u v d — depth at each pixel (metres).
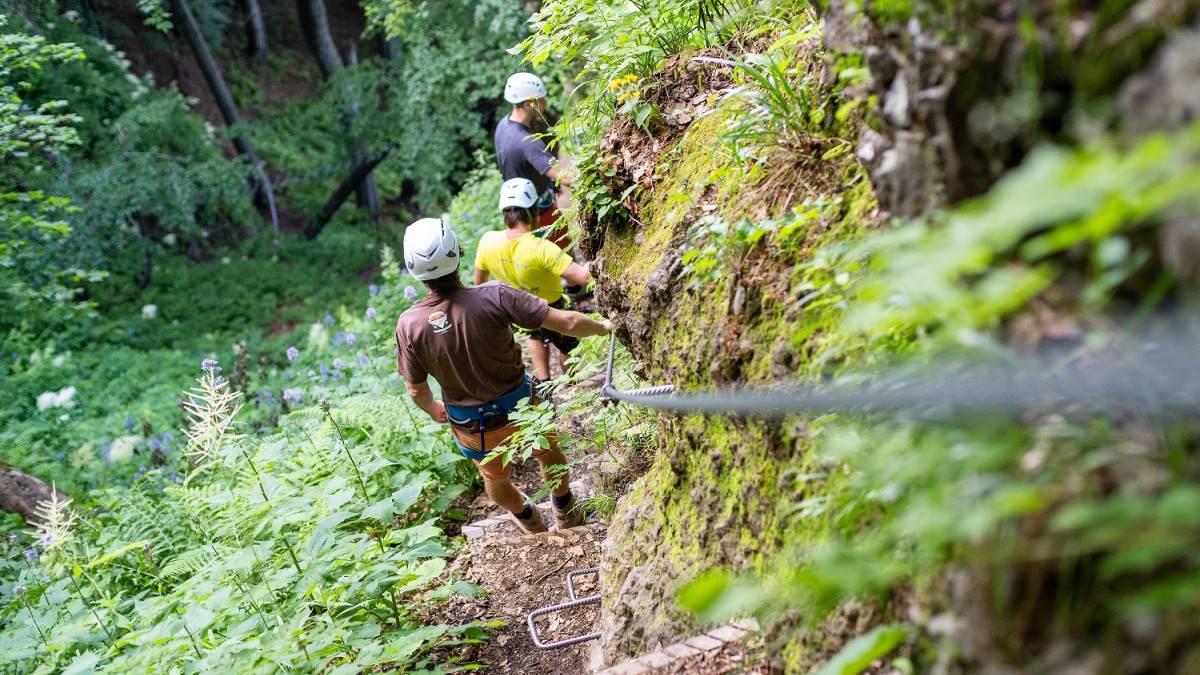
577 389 5.54
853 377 1.98
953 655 1.60
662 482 3.64
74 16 19.42
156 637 4.20
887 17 1.86
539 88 6.70
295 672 3.87
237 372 11.01
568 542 5.20
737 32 3.97
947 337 1.56
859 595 1.96
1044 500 1.37
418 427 6.50
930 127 1.76
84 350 15.31
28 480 9.45
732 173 3.25
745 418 2.74
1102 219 1.11
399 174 26.17
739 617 2.86
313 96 28.59
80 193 16.69
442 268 4.61
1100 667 1.31
